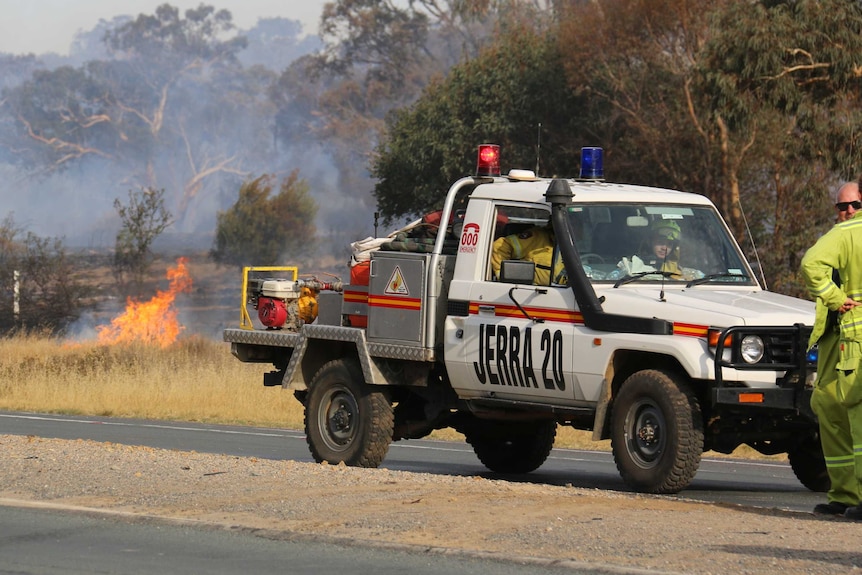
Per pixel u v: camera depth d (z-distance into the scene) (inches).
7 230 3649.1
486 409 821.9
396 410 882.8
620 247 761.6
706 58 2237.9
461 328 796.6
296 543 561.6
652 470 705.6
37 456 825.5
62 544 569.9
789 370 690.8
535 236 781.9
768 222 2632.9
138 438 1226.6
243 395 1628.9
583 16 2842.0
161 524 609.3
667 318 709.3
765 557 506.9
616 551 524.1
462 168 3043.8
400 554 534.6
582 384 738.2
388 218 3267.7
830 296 613.9
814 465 813.9
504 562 514.9
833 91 2214.6
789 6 2194.9
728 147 2527.1
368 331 843.4
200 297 4495.6
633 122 2738.7
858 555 510.0
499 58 3058.6
